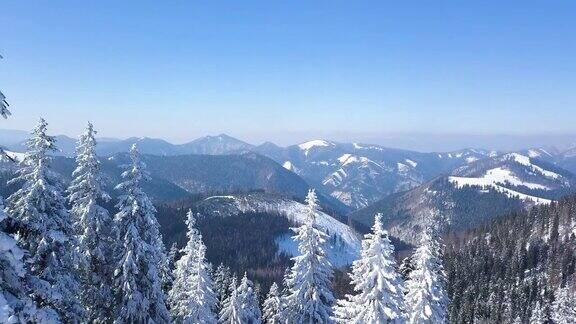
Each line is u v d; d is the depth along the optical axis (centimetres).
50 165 2338
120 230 2942
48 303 1733
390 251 2722
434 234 3512
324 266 3117
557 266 13125
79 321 2309
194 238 4812
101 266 3003
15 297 1394
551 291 11906
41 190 2238
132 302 2873
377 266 2680
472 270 14088
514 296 11950
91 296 3006
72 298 2308
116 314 2980
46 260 2208
